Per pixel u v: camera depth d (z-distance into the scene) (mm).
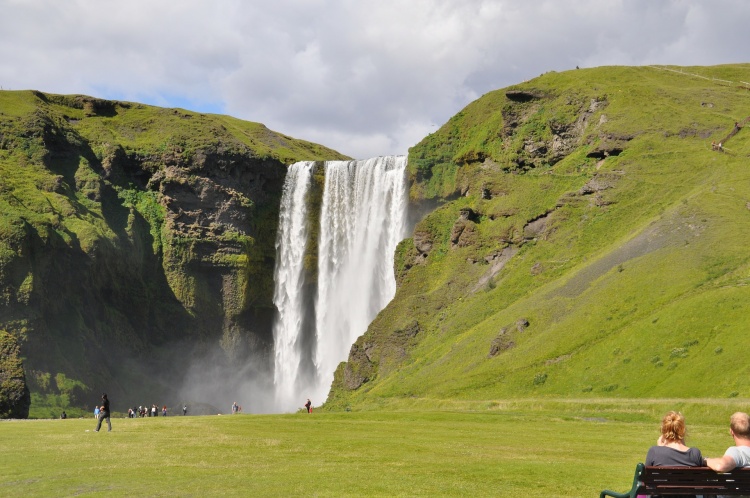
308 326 194125
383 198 180750
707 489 21297
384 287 175875
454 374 105188
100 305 173625
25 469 35781
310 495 28797
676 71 173875
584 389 82375
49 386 148375
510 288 124188
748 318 76438
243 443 45625
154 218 195500
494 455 40875
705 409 63344
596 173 135125
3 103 194250
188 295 191500
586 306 99562
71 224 171375
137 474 33906
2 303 149250
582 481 31938
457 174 165875
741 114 139000
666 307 87188
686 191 119500
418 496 28641
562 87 161125
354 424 61438
